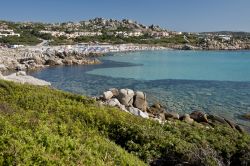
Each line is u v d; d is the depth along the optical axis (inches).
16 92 913.5
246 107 1626.5
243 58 5403.5
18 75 2111.2
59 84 2345.0
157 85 2326.5
